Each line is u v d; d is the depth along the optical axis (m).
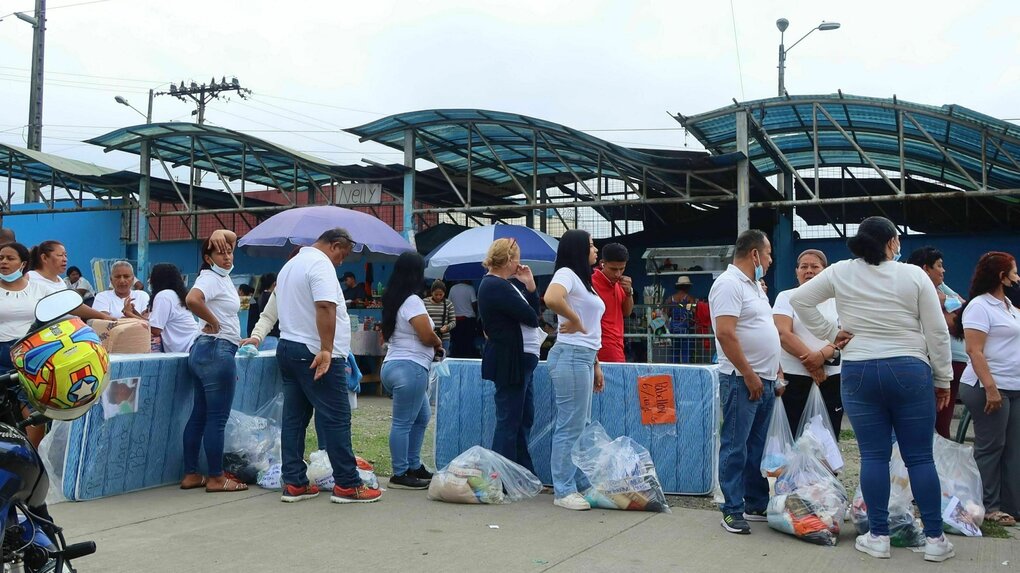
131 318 7.15
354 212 13.08
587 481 5.51
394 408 5.83
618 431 5.94
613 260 6.20
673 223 18.36
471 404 6.35
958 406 10.28
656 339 12.98
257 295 12.53
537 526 4.82
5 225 21.55
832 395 5.55
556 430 5.41
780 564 4.11
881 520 4.27
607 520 5.00
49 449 5.46
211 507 5.25
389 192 16.75
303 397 5.43
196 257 19.50
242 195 17.08
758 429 4.96
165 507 5.24
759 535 4.66
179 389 6.03
